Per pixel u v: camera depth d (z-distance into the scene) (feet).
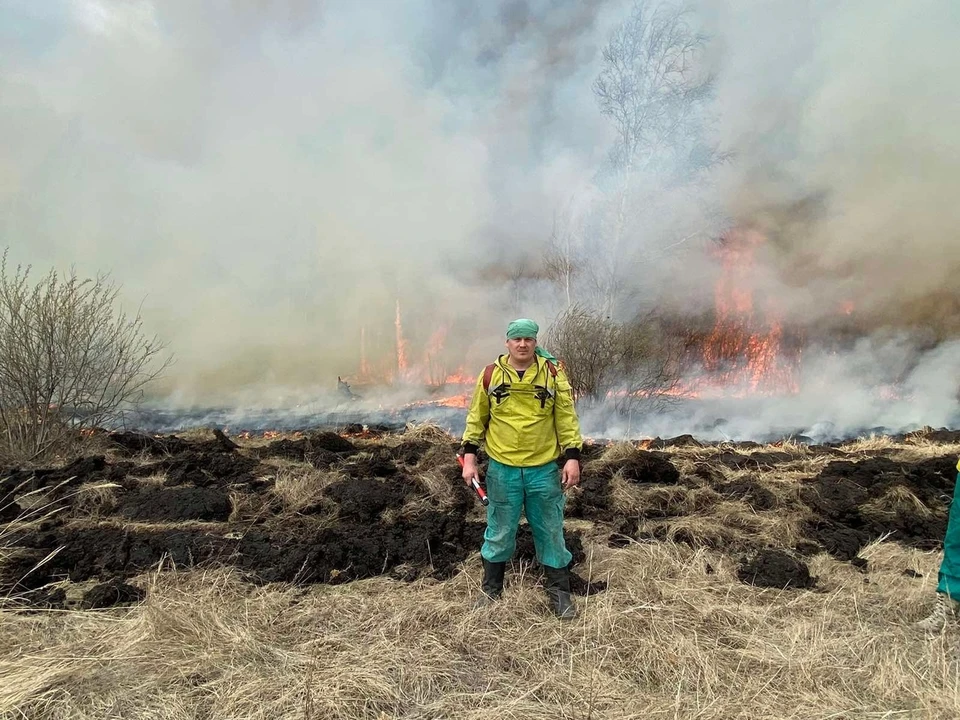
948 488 18.42
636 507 16.65
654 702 8.84
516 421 11.32
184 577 12.36
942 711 8.67
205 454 21.43
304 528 15.17
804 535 15.16
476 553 13.93
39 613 11.02
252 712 8.45
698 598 11.66
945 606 10.68
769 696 8.99
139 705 8.63
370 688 8.98
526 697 8.98
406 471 20.44
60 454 21.38
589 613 11.16
